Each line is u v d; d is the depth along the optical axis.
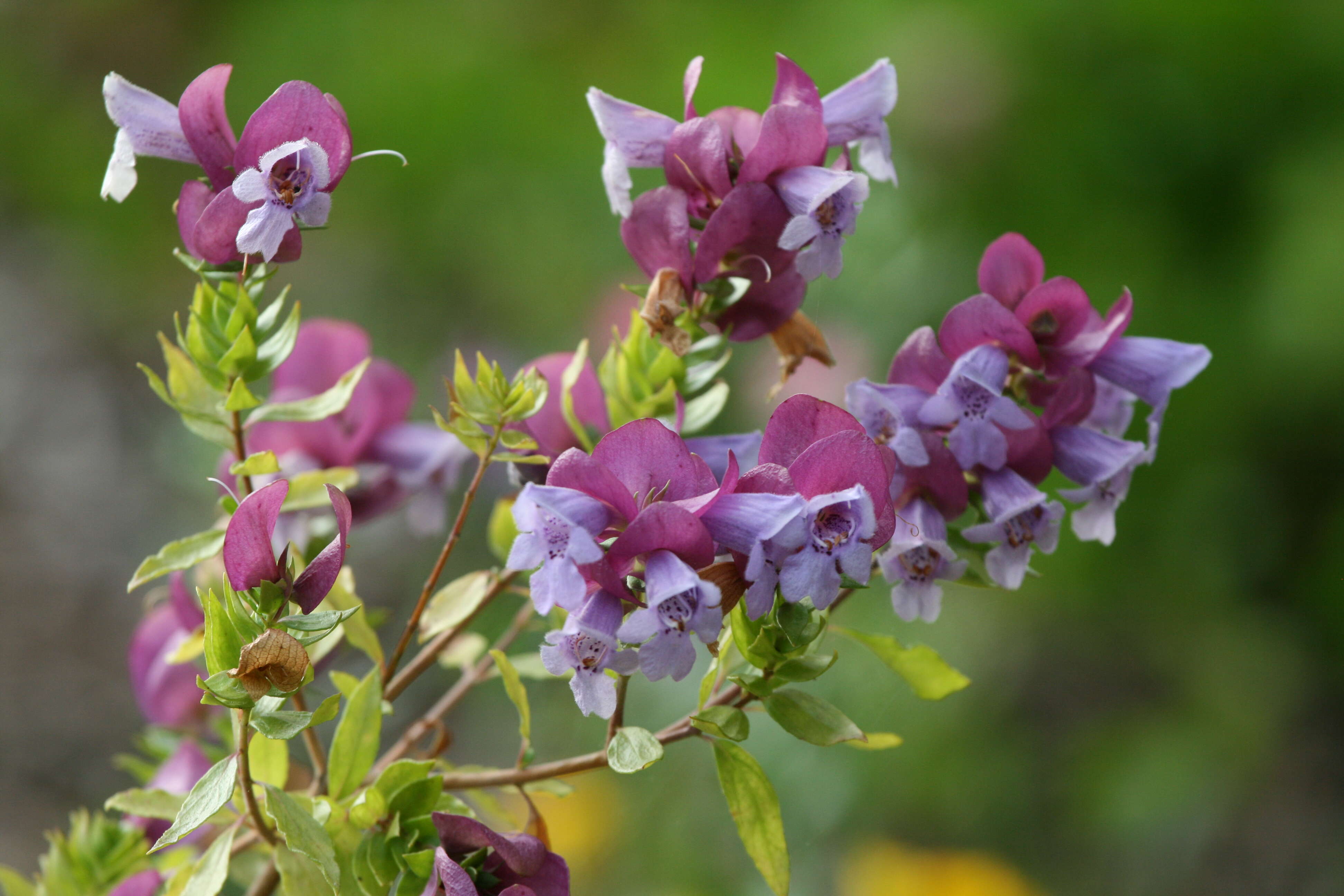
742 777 0.63
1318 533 1.24
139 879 0.68
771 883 0.63
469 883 0.61
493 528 0.69
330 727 0.80
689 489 0.60
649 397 0.67
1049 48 1.19
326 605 0.65
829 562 0.60
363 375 0.70
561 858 0.62
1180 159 1.18
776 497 0.60
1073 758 1.21
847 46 1.27
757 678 0.62
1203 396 1.20
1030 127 1.18
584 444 0.66
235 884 0.72
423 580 1.35
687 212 0.64
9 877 0.69
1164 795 1.19
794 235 0.63
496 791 0.69
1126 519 1.24
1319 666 1.26
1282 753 1.22
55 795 1.22
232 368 0.64
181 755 0.70
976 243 1.17
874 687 1.08
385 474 0.70
